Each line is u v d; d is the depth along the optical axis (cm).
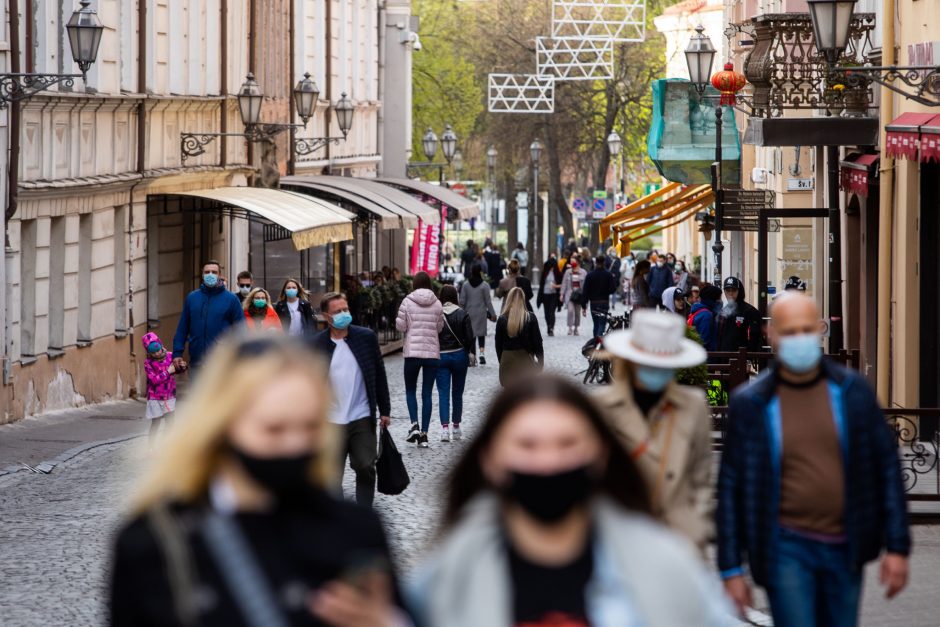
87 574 2731
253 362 859
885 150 4600
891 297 4691
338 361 3036
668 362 1544
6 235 5091
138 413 5741
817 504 1600
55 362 5647
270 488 852
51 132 5553
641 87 16850
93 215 6075
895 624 2305
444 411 4675
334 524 859
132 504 854
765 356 4169
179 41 7362
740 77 5366
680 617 881
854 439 1605
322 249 9669
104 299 6244
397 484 3062
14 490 3759
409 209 9225
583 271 10450
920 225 4400
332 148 11244
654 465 1579
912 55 4322
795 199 7238
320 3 10838
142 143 6681
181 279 7675
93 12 4603
